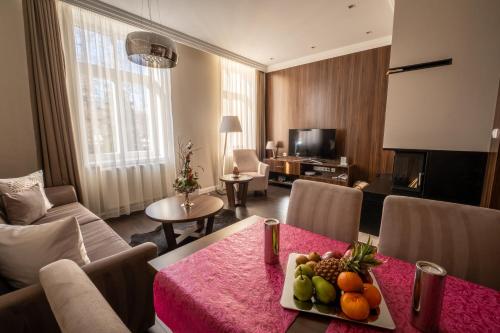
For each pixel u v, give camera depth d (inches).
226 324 22.4
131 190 128.3
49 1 92.7
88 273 38.7
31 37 90.0
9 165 93.6
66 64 101.3
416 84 90.2
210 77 165.3
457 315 23.2
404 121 94.1
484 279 31.8
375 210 96.7
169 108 141.5
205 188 170.1
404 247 37.7
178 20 121.5
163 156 140.6
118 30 116.7
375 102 152.7
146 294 46.9
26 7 88.8
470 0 77.7
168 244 84.4
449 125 85.5
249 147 199.2
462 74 81.4
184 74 149.5
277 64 196.7
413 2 87.4
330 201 46.3
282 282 28.4
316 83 177.3
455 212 35.6
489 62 76.8
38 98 93.3
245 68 188.9
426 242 36.2
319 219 46.5
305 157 185.2
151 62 80.6
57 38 95.4
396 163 102.1
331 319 23.0
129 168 126.6
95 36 108.6
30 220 71.7
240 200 145.1
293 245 37.2
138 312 46.4
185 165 88.7
